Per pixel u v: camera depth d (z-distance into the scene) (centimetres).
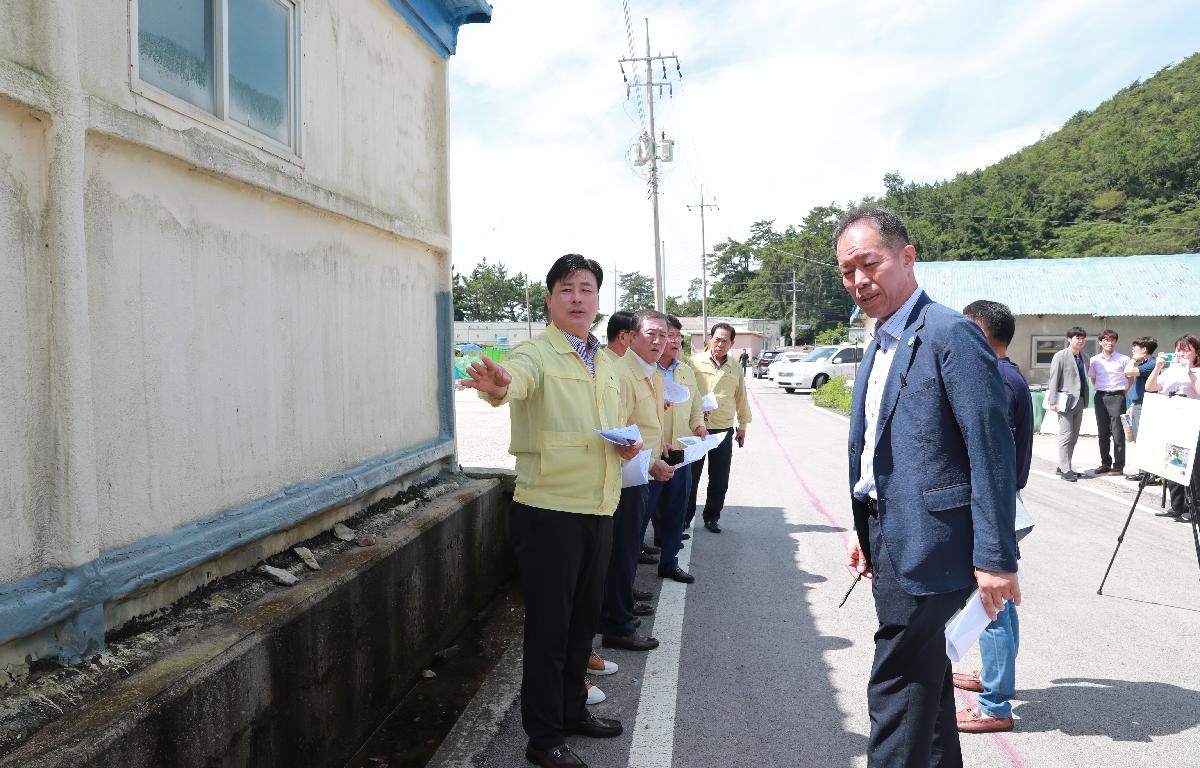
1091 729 322
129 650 224
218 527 275
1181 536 646
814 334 8150
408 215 467
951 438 215
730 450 665
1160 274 1967
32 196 204
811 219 8756
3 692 191
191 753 209
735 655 403
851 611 469
